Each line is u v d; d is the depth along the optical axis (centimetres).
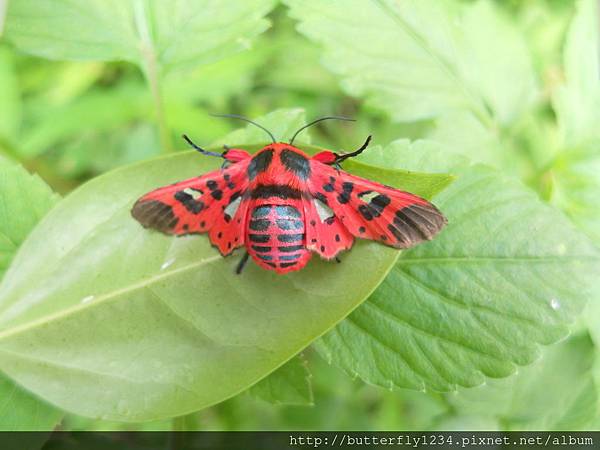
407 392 13
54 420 9
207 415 12
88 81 17
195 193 9
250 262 9
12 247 9
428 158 9
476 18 12
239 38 10
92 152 16
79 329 9
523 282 9
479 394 11
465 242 9
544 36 14
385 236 9
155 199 9
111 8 10
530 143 12
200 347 9
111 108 16
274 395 9
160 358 9
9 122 15
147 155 16
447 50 11
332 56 11
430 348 9
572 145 11
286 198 9
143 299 9
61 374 8
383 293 9
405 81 11
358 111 16
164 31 10
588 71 12
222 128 16
